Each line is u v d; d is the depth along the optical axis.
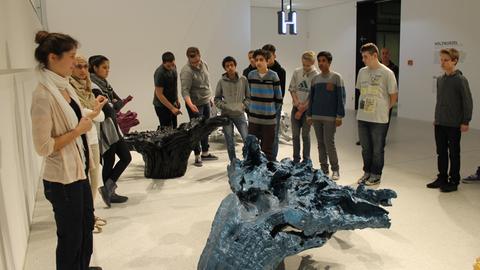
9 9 2.92
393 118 9.59
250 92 4.88
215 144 7.02
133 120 5.33
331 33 12.30
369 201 2.73
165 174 4.95
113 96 4.50
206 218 3.71
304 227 2.32
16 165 3.11
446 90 4.18
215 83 8.79
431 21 8.80
